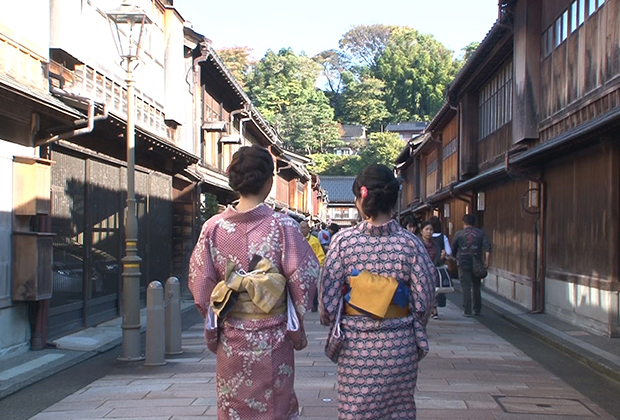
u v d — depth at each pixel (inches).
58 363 276.8
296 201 1478.8
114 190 424.5
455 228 867.4
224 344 116.1
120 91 432.1
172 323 299.4
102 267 403.2
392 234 123.6
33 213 294.7
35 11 306.8
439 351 304.3
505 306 490.0
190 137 605.9
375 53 3388.3
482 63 599.5
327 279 123.6
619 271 325.7
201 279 116.6
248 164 117.4
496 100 612.4
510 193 554.3
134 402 210.8
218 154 780.0
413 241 123.3
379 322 120.2
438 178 983.0
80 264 367.2
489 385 235.0
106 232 411.2
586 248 364.8
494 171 511.2
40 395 225.3
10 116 281.7
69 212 351.6
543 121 450.9
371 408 120.0
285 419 117.4
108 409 202.7
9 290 289.0
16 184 293.3
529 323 388.8
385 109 3115.2
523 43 470.3
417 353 124.3
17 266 291.3
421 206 1184.8
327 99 2989.7
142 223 488.7
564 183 405.7
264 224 116.7
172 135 565.0
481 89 690.8
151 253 513.7
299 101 2709.2
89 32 377.4
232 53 2839.6
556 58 425.4
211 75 710.5
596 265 349.1
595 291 348.2
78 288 365.4
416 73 3110.2
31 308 309.4
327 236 621.0
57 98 319.0
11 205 291.0
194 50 620.7
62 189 342.3
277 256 116.3
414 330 123.6
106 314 410.3
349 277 122.9
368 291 120.1
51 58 337.1
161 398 215.9
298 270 114.9
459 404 207.6
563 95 409.4
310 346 318.3
